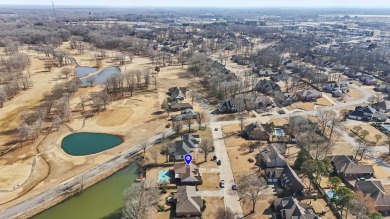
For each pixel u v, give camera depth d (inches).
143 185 3720.5
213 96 7475.4
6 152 4753.9
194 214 3430.1
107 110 6481.3
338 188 3602.4
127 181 4151.1
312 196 3700.8
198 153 4761.3
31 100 6953.7
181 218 3388.3
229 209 3454.7
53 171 4296.3
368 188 3671.3
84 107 6614.2
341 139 5231.3
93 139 5260.8
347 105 6943.9
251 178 3821.4
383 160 4571.9
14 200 3695.9
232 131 5551.2
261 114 6368.1
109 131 5556.1
